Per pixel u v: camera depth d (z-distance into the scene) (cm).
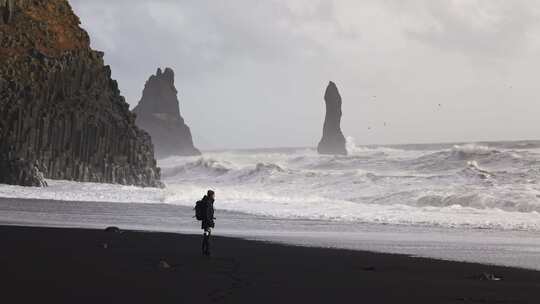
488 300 2158
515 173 9400
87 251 3278
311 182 11156
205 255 3303
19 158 10131
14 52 11419
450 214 6638
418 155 13812
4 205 7075
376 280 2584
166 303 1942
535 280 2697
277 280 2519
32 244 3538
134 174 12125
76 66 12025
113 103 12912
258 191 10369
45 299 1931
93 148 11612
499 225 5756
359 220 6169
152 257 3120
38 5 12712
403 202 8231
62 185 10181
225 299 2036
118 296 2034
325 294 2209
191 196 9012
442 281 2602
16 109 10644
